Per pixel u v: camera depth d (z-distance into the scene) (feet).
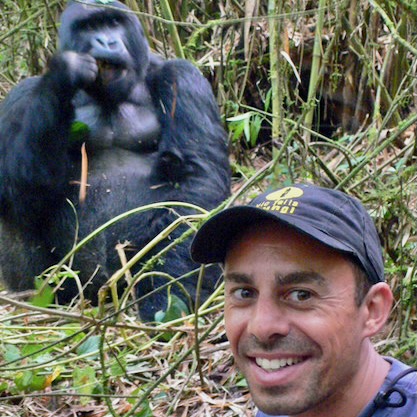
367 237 3.44
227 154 9.14
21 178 8.52
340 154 9.14
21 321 7.47
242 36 11.18
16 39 11.86
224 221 3.40
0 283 9.21
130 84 8.89
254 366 3.43
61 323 7.25
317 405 3.44
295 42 10.66
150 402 5.95
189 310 7.73
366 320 3.48
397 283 6.59
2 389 6.21
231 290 3.47
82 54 8.58
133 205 8.70
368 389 3.52
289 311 3.34
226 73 10.74
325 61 7.60
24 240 8.82
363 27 10.12
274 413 3.40
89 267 8.61
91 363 6.57
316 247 3.32
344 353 3.39
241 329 3.43
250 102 11.75
